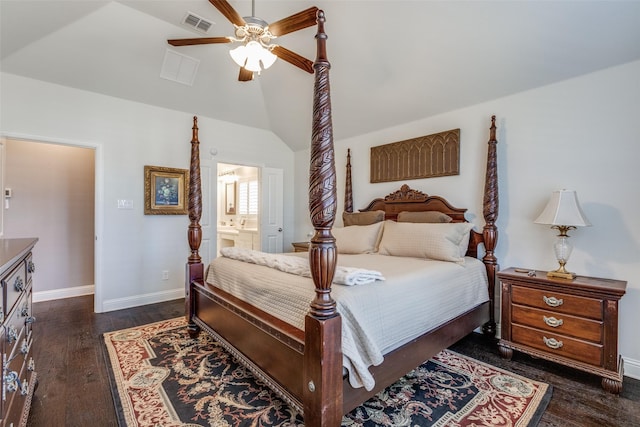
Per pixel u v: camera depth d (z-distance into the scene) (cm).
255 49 213
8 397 123
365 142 405
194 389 198
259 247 495
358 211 408
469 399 188
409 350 184
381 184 386
